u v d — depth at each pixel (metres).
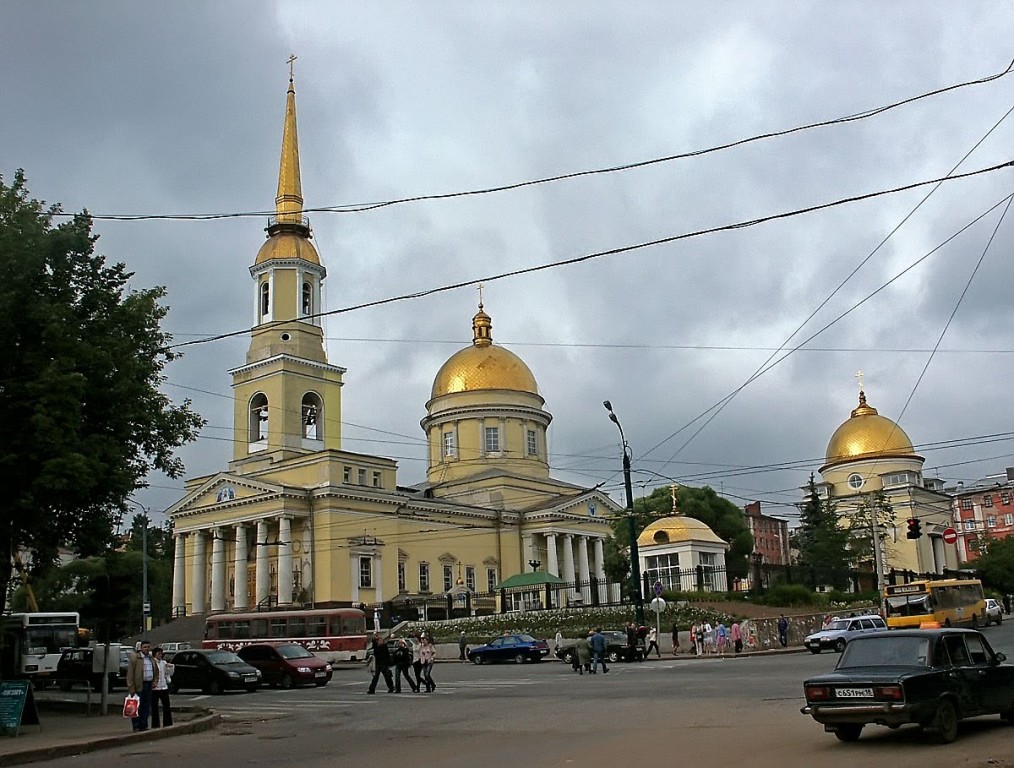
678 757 13.78
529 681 33.75
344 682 39.94
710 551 65.12
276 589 71.44
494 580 83.06
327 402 76.31
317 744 18.59
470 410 89.25
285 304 75.81
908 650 14.81
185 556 76.62
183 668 36.56
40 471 24.61
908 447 98.19
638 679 31.47
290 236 77.50
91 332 27.30
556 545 85.50
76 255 27.58
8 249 25.27
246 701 31.81
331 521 69.56
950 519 103.62
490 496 85.62
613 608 55.19
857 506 89.56
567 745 15.91
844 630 43.03
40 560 28.45
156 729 21.64
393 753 16.39
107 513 28.58
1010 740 13.98
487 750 15.93
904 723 14.42
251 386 75.56
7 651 44.91
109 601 53.22
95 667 26.94
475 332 94.12
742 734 16.03
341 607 68.38
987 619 56.72
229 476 73.12
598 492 90.56
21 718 21.52
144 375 28.73
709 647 45.94
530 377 93.12
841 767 12.24
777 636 49.47
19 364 25.41
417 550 76.75
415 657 33.12
